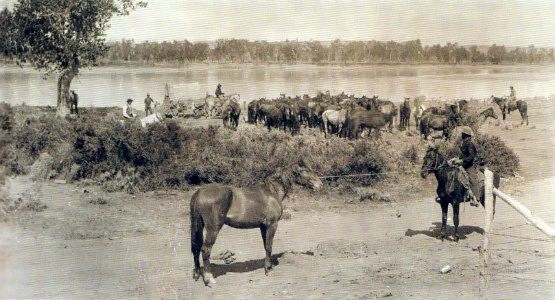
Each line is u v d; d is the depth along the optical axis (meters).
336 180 19.47
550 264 14.00
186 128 20.23
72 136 19.44
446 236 16.00
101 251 14.03
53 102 22.41
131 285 12.34
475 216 18.22
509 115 24.05
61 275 12.99
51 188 18.27
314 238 15.54
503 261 14.21
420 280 12.61
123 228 15.57
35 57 21.75
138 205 17.39
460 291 12.02
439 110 22.75
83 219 16.02
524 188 20.25
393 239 15.66
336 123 22.86
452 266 13.62
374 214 17.75
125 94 22.45
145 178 18.66
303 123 23.98
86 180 18.89
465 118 22.73
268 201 12.48
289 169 12.89
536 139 22.81
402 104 23.52
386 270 13.27
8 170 19.02
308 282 12.42
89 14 21.62
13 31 21.53
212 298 11.66
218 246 15.26
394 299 11.50
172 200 17.91
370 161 19.80
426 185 20.20
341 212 17.80
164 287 12.30
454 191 15.02
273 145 20.00
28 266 13.16
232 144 20.02
